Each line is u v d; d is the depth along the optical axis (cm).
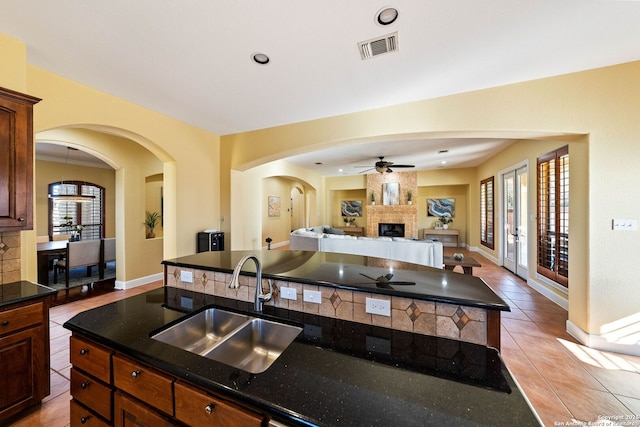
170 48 205
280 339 121
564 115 243
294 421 66
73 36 190
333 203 1040
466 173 781
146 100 300
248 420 74
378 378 79
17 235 195
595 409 169
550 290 368
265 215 776
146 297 153
